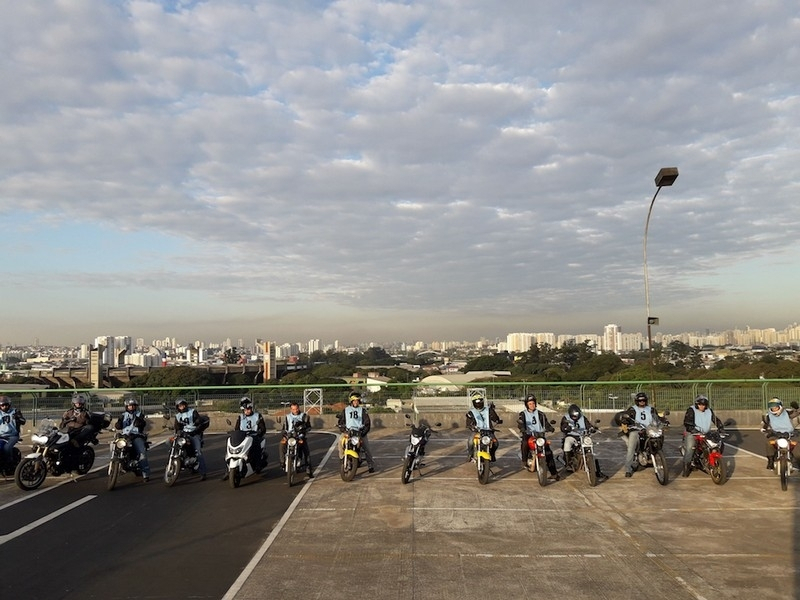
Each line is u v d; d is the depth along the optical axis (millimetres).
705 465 10641
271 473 11570
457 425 17453
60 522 8391
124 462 10422
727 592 5875
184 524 8266
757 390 18062
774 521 8250
